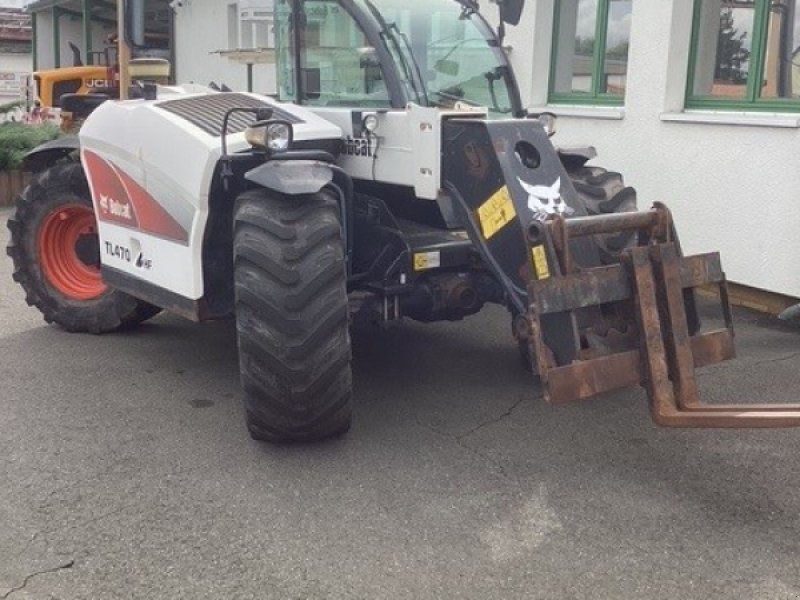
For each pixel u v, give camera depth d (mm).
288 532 3416
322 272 3859
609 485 3809
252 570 3166
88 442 4219
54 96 15430
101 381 5055
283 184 3797
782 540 3375
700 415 3484
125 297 5746
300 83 4859
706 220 6801
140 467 3953
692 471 3945
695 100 6965
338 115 4676
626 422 4488
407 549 3303
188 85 5645
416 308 4590
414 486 3787
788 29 6355
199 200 4285
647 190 7215
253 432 4098
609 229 3721
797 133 6133
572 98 7965
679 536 3398
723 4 6738
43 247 5973
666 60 6922
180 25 15422
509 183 4012
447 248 4562
